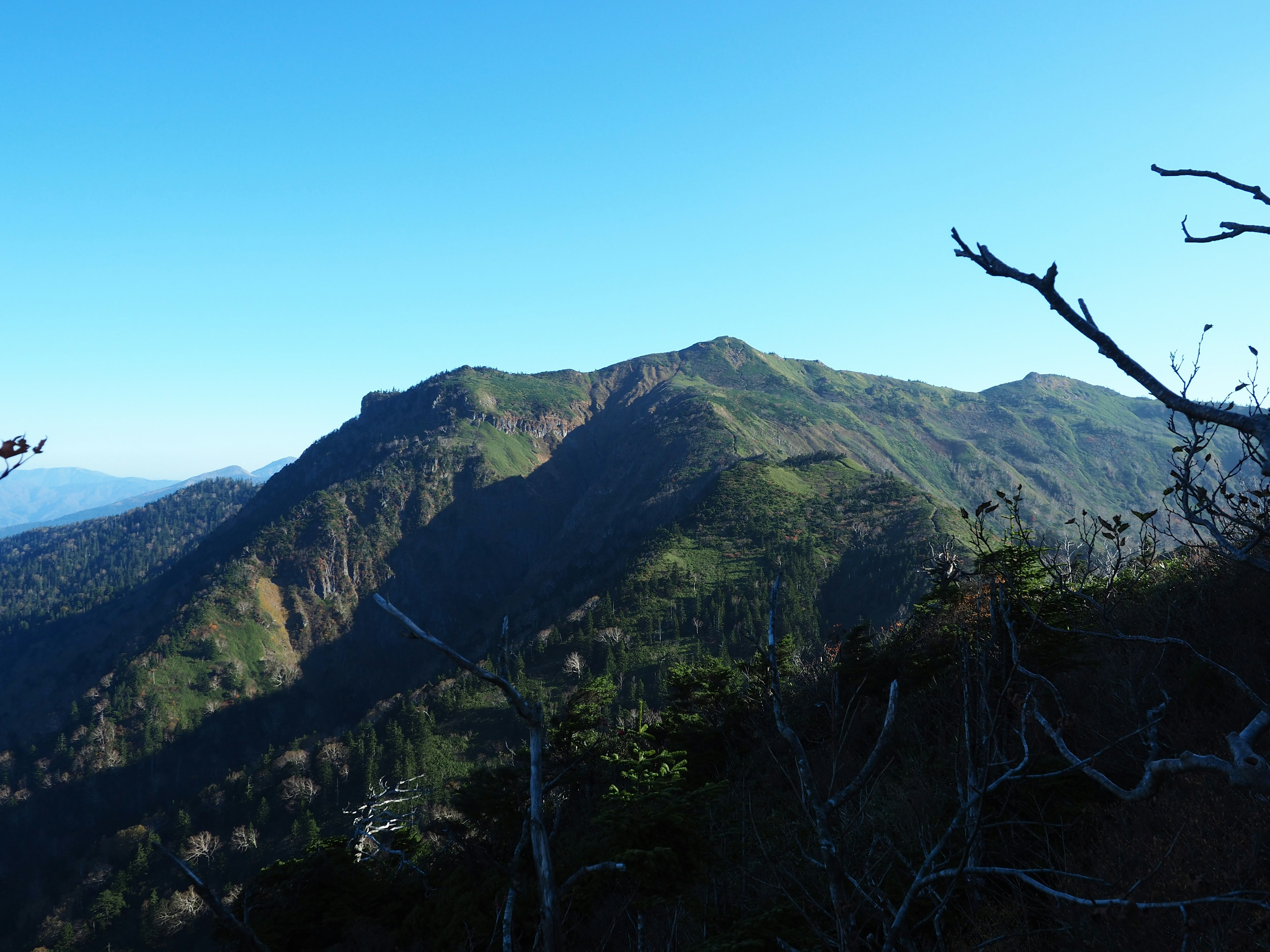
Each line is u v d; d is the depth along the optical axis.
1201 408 1.61
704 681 15.79
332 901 10.86
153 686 164.00
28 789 139.62
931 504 144.88
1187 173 2.00
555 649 119.38
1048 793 4.86
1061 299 1.82
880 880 3.45
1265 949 2.62
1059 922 3.43
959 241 2.01
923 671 10.27
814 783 2.21
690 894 6.01
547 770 10.98
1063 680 6.91
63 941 82.31
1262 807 3.48
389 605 1.92
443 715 106.88
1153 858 3.72
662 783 10.65
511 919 2.17
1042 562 6.37
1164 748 4.90
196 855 89.31
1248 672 5.35
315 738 137.88
